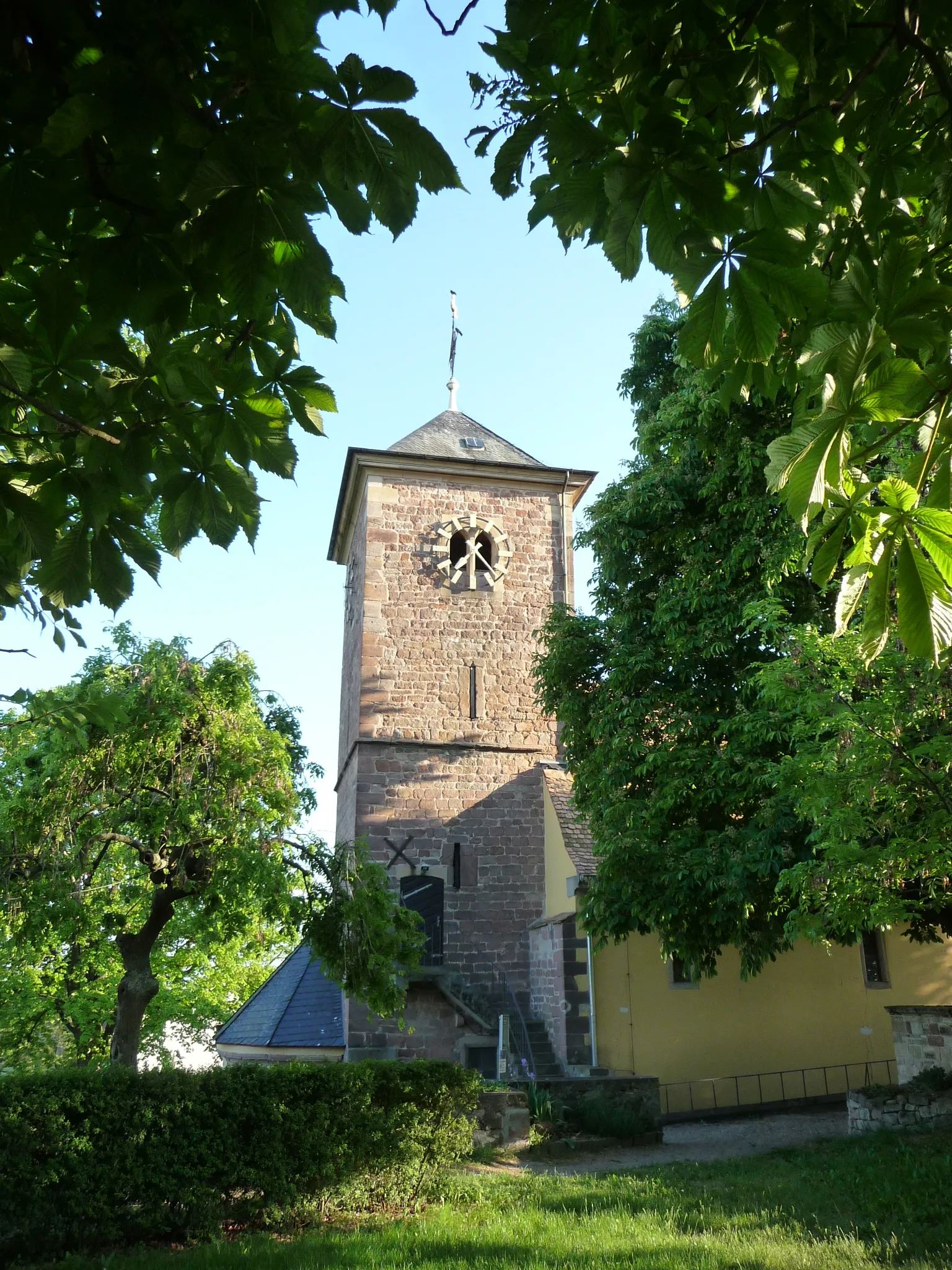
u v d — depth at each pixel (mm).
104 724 6582
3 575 3742
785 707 10109
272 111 2574
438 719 22516
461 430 26453
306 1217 10195
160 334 2844
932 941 14555
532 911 21578
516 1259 7898
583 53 3361
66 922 11586
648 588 15414
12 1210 8609
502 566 23984
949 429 2689
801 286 2643
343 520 27312
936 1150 11227
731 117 3277
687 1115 18547
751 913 12938
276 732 12938
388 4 2664
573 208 3049
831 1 3154
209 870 11977
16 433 3377
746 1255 7594
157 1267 8133
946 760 8586
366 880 12883
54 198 2631
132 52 2562
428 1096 11750
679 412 14156
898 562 2375
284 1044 20156
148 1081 9742
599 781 14844
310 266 2867
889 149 3521
